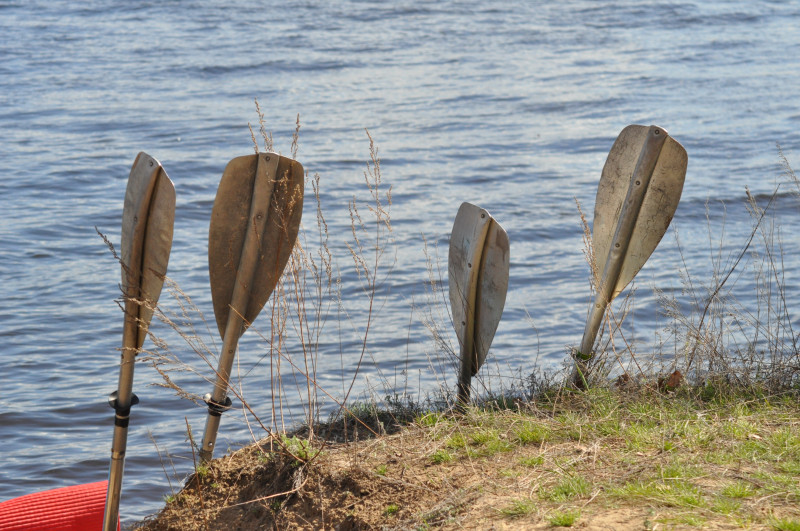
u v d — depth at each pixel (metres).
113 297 13.02
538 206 18.30
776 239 15.27
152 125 24.58
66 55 34.22
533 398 6.35
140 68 32.47
